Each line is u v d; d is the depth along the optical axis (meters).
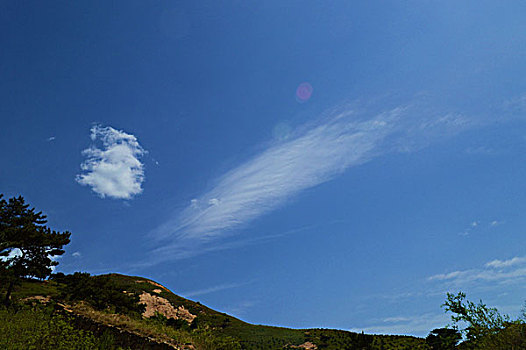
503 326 8.67
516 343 8.05
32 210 38.28
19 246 32.66
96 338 17.94
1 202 35.91
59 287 35.09
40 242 33.06
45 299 30.05
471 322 9.04
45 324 16.84
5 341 13.69
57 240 34.59
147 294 76.75
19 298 28.53
